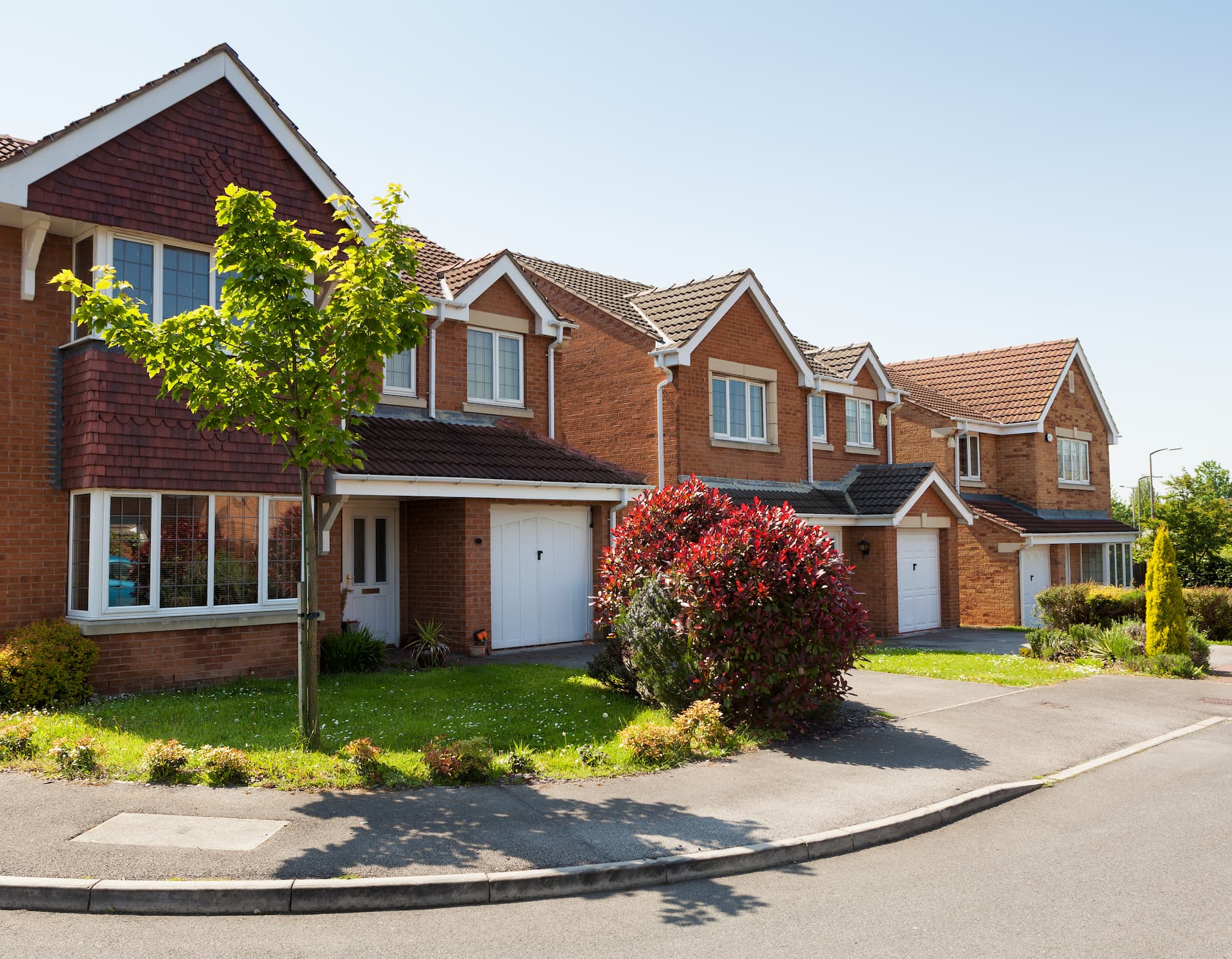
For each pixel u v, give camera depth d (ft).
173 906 17.84
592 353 66.49
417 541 52.01
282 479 41.14
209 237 39.86
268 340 26.78
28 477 36.68
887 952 16.46
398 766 26.25
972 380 104.73
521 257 73.31
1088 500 103.24
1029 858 21.71
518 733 30.94
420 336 28.55
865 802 24.85
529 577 53.72
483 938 16.97
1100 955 16.37
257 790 24.18
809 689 33.09
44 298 37.55
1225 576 100.32
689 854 20.62
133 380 36.88
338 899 18.20
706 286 66.08
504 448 52.49
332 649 42.91
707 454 62.75
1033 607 88.84
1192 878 20.26
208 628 39.06
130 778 24.77
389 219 27.68
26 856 19.21
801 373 70.95
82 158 36.47
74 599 37.19
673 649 34.76
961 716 36.88
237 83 40.83
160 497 37.93
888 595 69.82
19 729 27.07
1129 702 40.78
